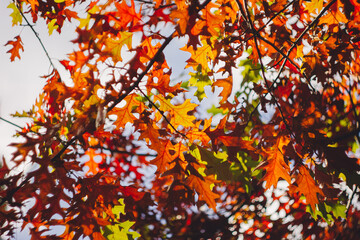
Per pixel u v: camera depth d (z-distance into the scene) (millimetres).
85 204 2293
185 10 1940
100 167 3164
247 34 2488
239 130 2473
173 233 4836
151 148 2318
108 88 2027
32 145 2180
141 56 2059
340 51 2373
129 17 1962
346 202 3242
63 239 2395
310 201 2314
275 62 2709
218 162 2693
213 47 2434
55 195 2230
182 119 2379
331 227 3559
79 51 1900
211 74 2621
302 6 2498
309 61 2443
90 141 2777
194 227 4957
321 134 2287
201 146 2635
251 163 3098
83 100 2006
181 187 2324
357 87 3318
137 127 2322
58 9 2594
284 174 2363
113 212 2600
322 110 3010
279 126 2469
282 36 2525
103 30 1943
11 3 2943
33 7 2643
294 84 3053
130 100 2279
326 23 2379
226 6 2311
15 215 2240
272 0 2635
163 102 2348
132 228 4469
